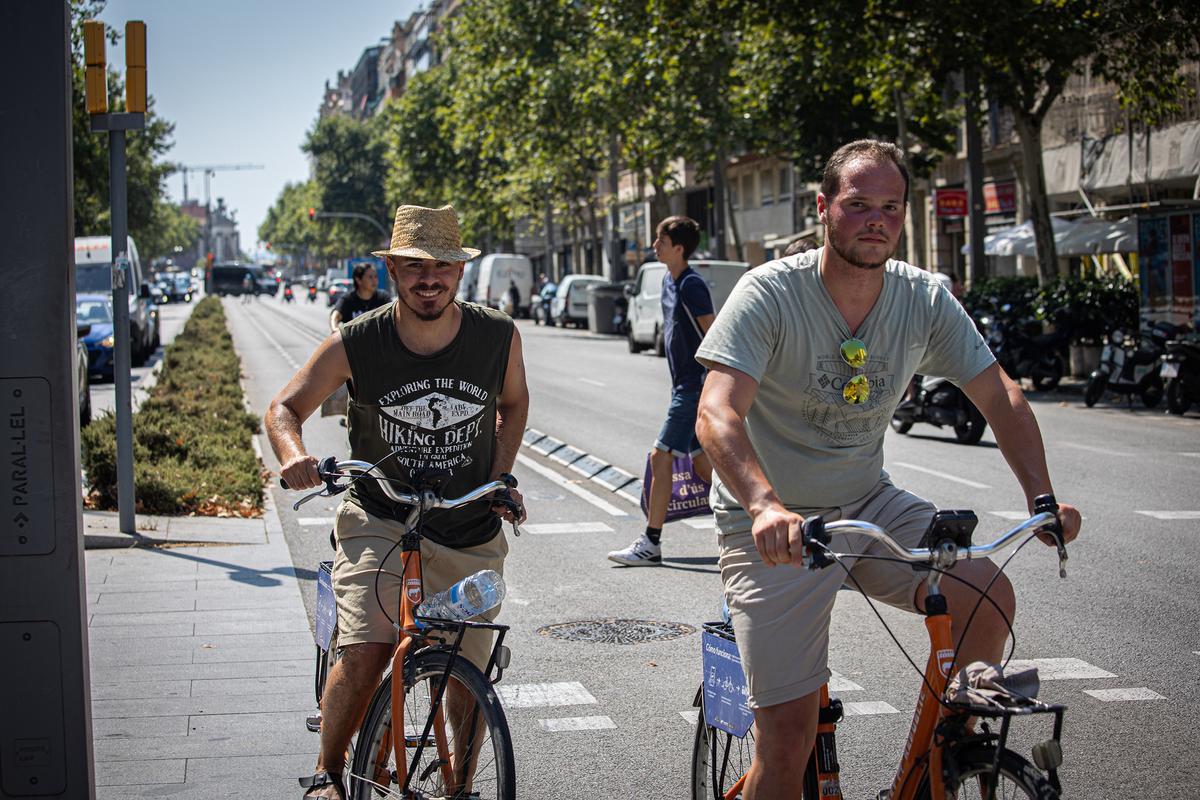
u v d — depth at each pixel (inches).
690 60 1521.9
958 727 126.2
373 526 168.1
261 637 282.5
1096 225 1087.0
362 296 519.8
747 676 141.6
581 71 1871.3
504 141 2159.2
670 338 355.9
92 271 1199.6
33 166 130.2
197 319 1654.8
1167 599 317.4
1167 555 369.1
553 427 712.4
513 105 2054.6
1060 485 495.2
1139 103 1061.8
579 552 386.3
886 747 213.9
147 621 295.7
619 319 1813.5
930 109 1091.9
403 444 167.5
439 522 168.7
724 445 134.3
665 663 267.3
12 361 131.6
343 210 4315.9
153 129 2026.3
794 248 245.8
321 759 167.3
